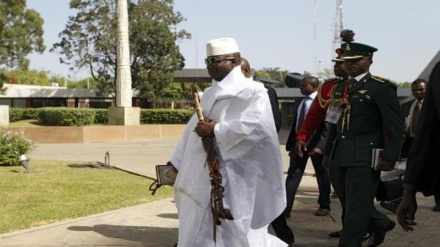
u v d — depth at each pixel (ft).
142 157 50.60
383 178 17.75
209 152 11.82
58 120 84.43
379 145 14.37
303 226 20.01
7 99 157.48
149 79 137.69
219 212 11.56
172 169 13.38
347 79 15.42
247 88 12.00
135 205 23.59
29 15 121.90
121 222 20.25
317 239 18.12
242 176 11.97
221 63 12.25
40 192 26.25
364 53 14.74
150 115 102.06
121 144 71.15
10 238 17.53
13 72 124.88
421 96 21.22
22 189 26.99
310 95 19.30
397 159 14.08
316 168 21.83
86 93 156.56
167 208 23.03
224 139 11.68
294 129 19.43
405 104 37.58
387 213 22.47
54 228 18.97
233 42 12.47
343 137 14.73
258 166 12.04
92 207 22.80
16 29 119.85
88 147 65.05
